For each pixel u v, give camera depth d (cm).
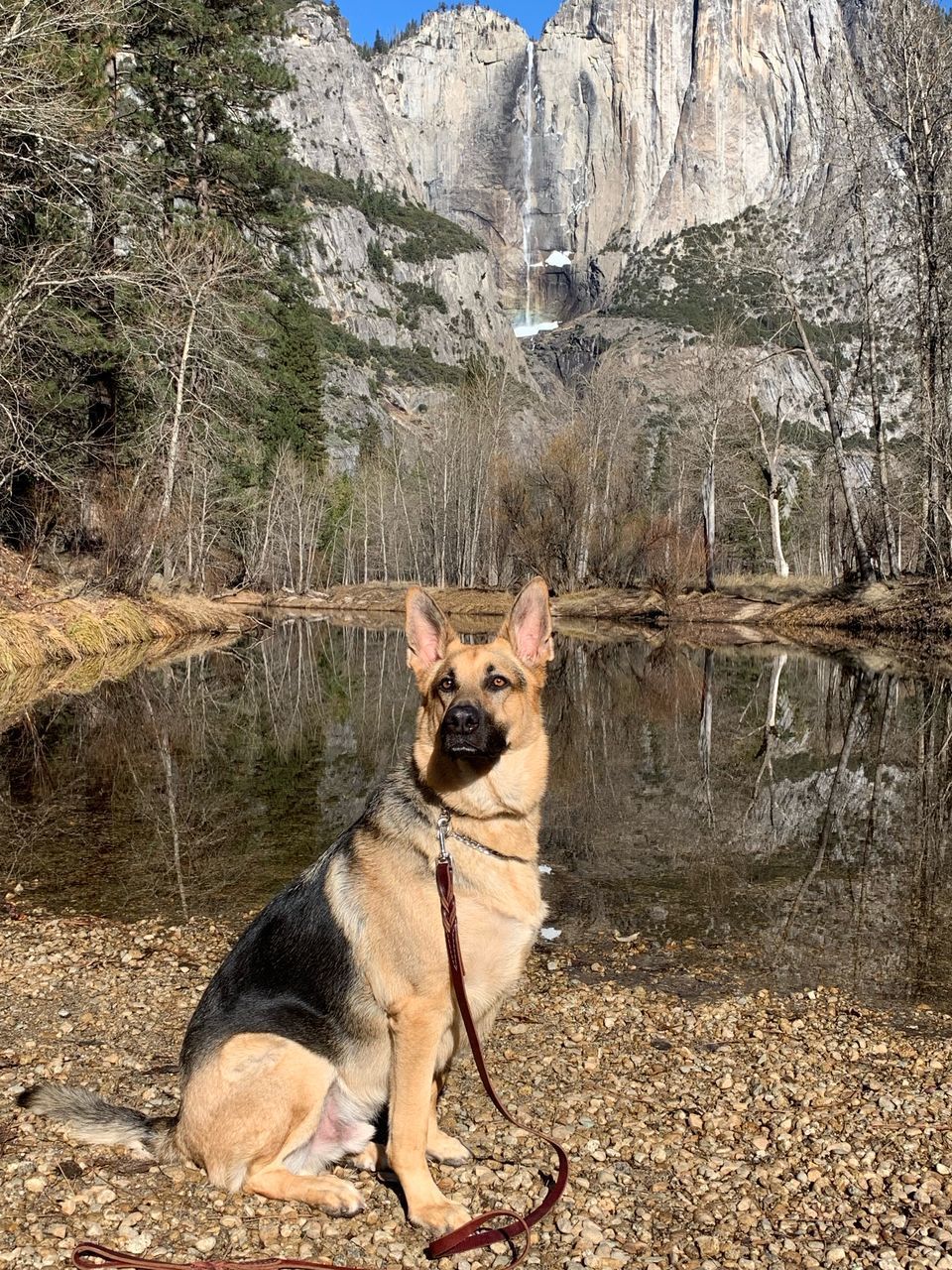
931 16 3250
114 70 3522
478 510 7269
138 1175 399
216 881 859
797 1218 381
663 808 1170
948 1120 462
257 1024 389
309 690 2273
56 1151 416
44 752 1437
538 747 415
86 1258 343
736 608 4328
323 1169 421
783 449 6412
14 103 2030
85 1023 566
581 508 5869
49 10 2203
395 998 386
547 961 695
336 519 8731
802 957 707
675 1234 371
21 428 2408
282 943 411
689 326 19788
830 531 4941
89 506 3086
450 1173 412
